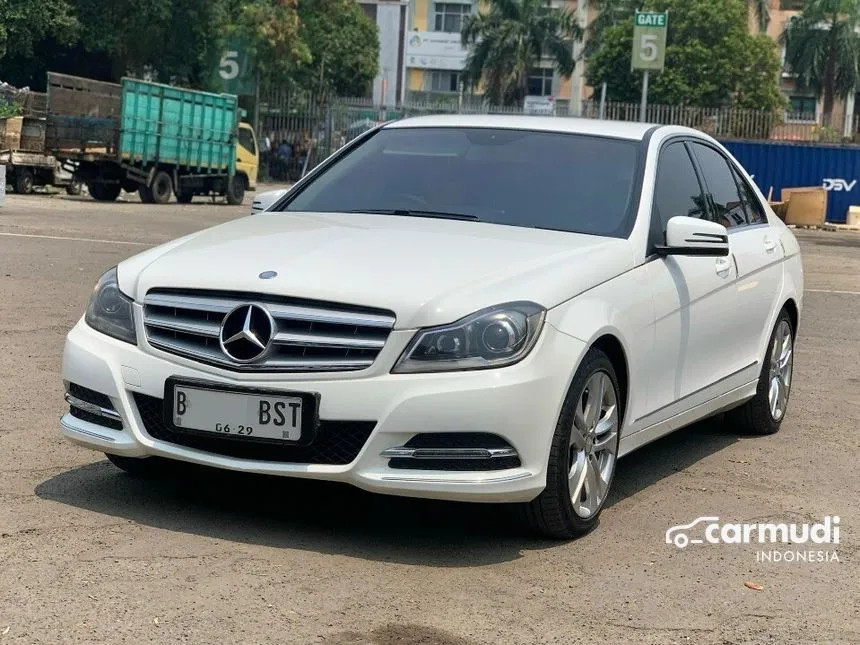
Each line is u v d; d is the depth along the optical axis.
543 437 4.23
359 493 5.04
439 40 79.19
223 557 4.12
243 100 45.44
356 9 65.62
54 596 3.67
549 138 5.68
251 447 4.21
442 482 4.07
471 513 4.84
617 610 3.89
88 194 29.66
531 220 5.15
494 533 4.61
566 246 4.79
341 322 4.11
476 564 4.23
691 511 5.14
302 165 44.38
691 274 5.43
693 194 5.86
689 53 58.56
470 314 4.13
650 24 28.50
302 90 49.00
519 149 5.61
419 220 5.15
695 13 58.75
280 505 4.80
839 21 63.91
